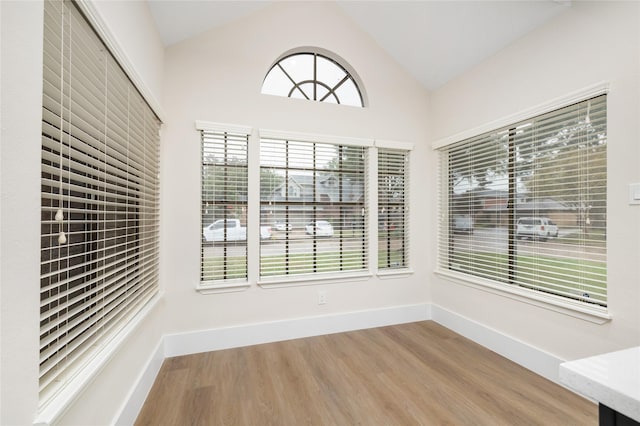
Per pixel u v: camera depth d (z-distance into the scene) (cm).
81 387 97
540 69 211
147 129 195
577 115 190
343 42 293
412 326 302
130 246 186
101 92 124
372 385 196
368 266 300
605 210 175
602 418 55
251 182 258
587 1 182
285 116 270
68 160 99
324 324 280
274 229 269
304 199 278
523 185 226
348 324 289
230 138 255
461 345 256
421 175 322
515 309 228
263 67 264
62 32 91
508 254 238
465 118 279
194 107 245
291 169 274
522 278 223
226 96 253
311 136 275
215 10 229
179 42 243
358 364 223
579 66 186
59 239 95
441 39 265
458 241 290
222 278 253
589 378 55
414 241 319
